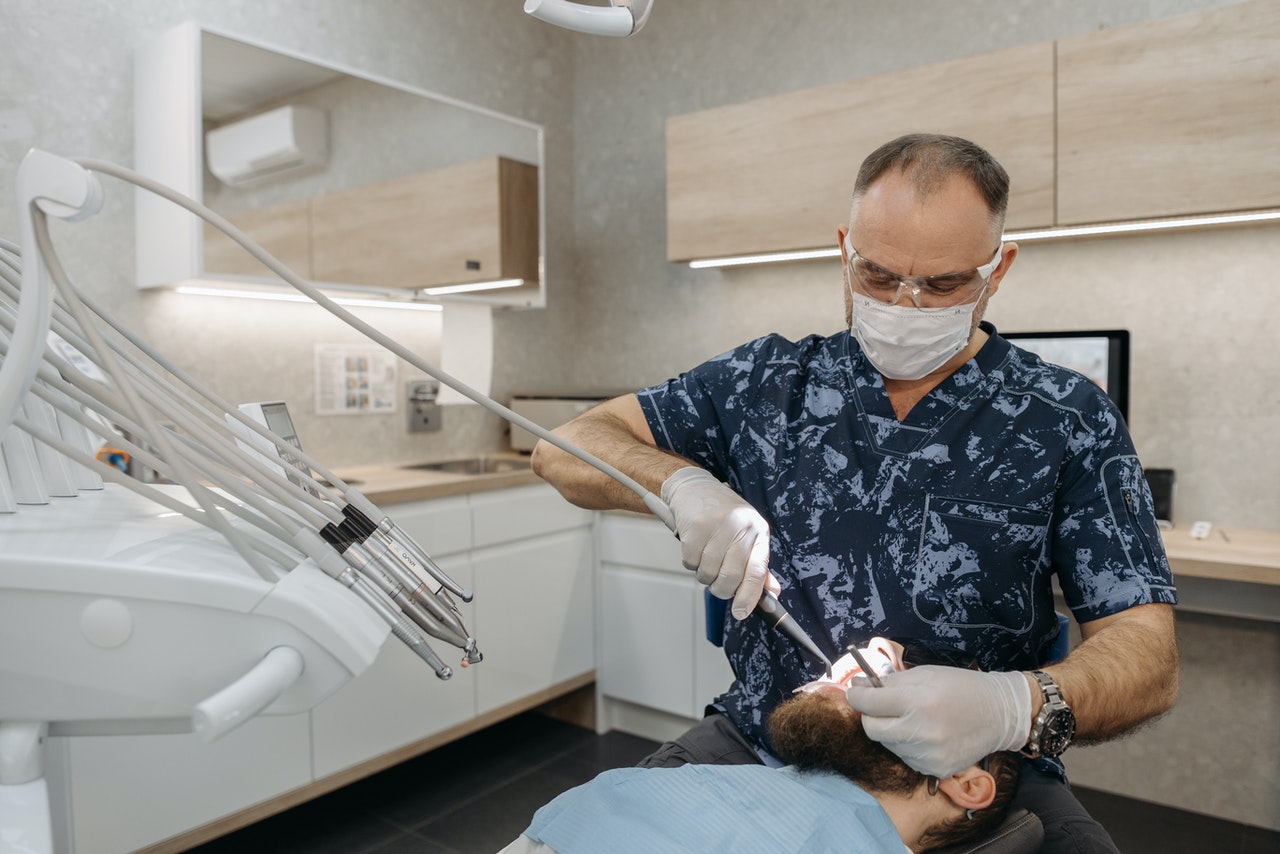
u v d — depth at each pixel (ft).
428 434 10.53
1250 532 7.67
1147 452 8.20
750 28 10.46
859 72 9.70
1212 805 8.11
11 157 7.25
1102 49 7.15
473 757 9.40
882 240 3.49
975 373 3.91
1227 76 6.68
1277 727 7.80
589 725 10.19
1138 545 3.58
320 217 8.30
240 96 7.71
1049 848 3.32
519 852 2.83
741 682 4.05
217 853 7.39
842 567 3.94
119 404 1.81
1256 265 7.68
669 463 3.70
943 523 3.83
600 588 9.96
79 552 1.70
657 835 2.67
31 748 1.68
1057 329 8.55
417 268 9.21
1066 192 7.35
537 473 4.36
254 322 8.89
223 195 7.61
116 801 6.16
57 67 7.47
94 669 1.66
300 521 1.92
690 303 11.13
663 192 11.30
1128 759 8.49
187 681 1.67
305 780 7.27
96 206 1.53
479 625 8.71
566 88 12.08
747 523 3.14
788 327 10.32
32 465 2.08
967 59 7.75
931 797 2.97
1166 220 7.22
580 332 12.25
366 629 1.70
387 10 9.95
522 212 10.34
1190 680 8.16
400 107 9.02
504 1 11.25
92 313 1.97
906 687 2.82
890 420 3.99
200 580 1.63
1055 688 2.96
